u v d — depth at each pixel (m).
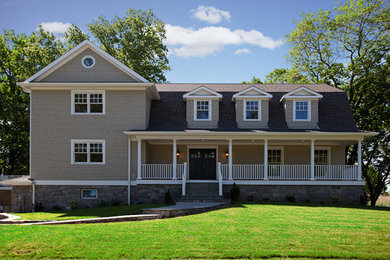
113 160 19.36
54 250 8.87
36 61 31.27
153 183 18.53
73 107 19.53
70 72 19.75
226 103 21.81
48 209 19.06
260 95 20.38
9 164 32.12
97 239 9.70
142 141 19.56
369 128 27.66
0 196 23.19
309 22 29.36
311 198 18.59
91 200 19.20
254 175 20.84
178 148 21.88
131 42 31.97
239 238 9.69
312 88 23.59
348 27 27.56
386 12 26.23
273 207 15.43
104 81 19.66
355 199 18.52
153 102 21.92
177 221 12.07
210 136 18.94
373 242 9.36
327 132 18.55
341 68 28.98
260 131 18.86
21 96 31.28
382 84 26.72
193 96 20.33
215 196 17.41
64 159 19.33
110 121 19.52
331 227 10.99
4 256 8.59
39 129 19.42
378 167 29.08
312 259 8.22
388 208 16.70
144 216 13.54
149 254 8.52
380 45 26.42
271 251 8.62
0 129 30.81
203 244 9.18
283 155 21.73
